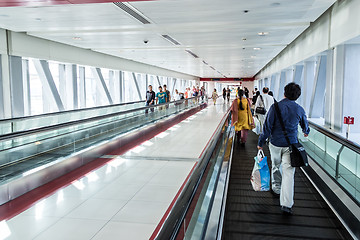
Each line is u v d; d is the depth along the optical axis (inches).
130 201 148.9
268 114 146.4
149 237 113.0
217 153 144.3
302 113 143.3
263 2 239.1
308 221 141.8
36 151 192.1
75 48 492.7
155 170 202.8
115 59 635.5
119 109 574.9
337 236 127.6
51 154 205.0
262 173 156.6
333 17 308.2
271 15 282.8
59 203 147.6
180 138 328.8
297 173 229.9
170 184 173.9
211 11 264.7
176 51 533.3
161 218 129.3
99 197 154.9
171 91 1242.6
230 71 1117.7
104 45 463.2
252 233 130.4
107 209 139.6
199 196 81.8
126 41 422.9
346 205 135.9
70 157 203.5
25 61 458.3
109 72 731.4
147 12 265.9
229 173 201.0
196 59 676.1
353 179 159.8
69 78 523.8
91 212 136.4
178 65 846.5
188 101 737.6
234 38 399.2
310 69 471.2
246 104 306.7
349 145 151.8
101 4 240.1
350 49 296.5
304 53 438.6
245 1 235.9
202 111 695.7
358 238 121.3
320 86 426.0
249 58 654.5
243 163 249.9
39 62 438.6
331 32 314.8
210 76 1578.5
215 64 810.2
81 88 602.5
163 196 155.1
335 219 144.0
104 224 124.4
